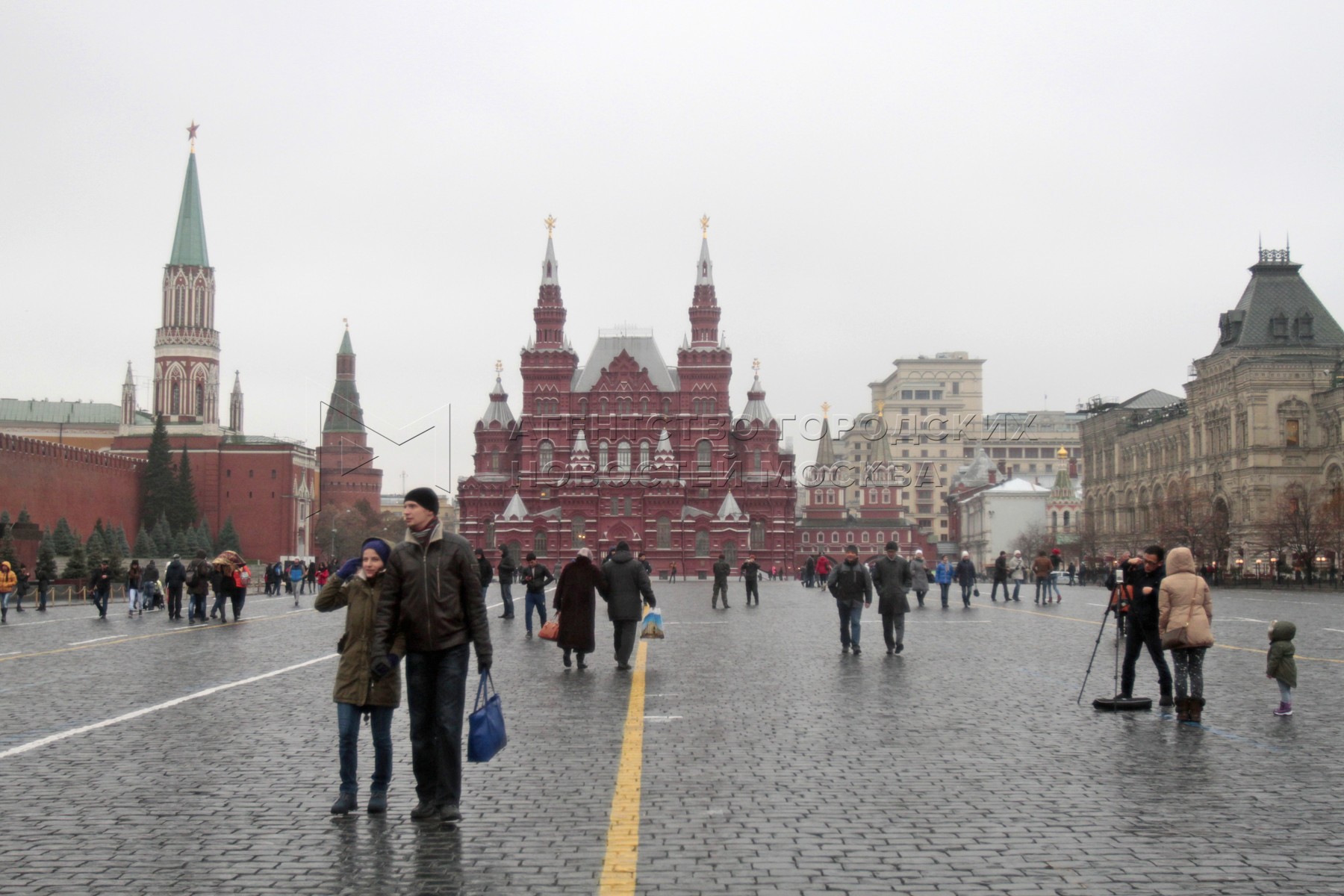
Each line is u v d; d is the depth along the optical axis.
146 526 189.00
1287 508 105.44
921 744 18.56
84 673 29.16
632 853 12.38
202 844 12.79
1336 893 11.03
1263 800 14.62
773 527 192.38
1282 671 21.22
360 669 14.39
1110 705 22.14
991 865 11.91
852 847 12.54
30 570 109.06
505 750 18.12
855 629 33.88
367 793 15.34
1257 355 118.38
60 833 13.20
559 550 186.38
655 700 23.98
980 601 69.69
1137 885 11.27
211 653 35.38
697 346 195.50
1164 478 138.25
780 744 18.61
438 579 14.03
